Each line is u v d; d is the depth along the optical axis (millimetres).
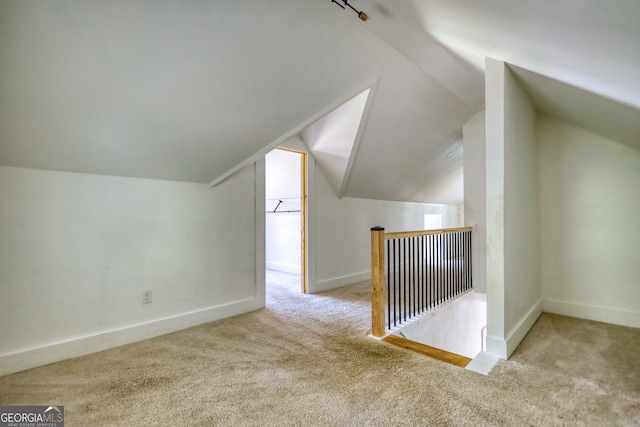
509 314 2197
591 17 950
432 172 5254
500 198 2098
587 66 1384
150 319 2543
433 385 1766
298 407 1567
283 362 2066
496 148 2113
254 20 1732
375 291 2523
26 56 1429
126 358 2139
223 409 1555
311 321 2908
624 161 2779
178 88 1887
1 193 1907
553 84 2008
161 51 1649
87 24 1412
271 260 5836
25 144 1841
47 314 2070
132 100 1833
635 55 1066
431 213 6664
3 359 1903
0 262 1905
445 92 3357
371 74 2686
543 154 3160
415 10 1670
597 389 1714
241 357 2146
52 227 2094
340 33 2113
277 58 2025
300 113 2611
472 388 1732
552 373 1892
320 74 2346
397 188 5148
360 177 4258
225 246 3041
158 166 2453
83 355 2189
